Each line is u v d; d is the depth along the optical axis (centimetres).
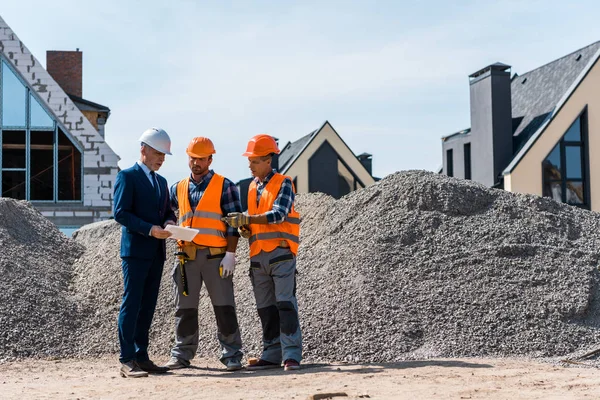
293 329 739
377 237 1016
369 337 847
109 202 2214
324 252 1054
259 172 768
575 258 1001
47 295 1024
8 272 1048
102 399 585
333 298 923
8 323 930
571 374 681
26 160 2192
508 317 877
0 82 2184
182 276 759
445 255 982
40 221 1295
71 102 2211
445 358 799
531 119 2645
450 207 1080
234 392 600
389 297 904
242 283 1039
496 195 1133
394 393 580
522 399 555
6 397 601
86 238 1432
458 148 2900
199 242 757
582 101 2478
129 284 713
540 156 2442
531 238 1036
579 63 2617
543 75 2830
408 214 1060
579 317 896
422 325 862
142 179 727
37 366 820
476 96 2686
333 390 596
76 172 2219
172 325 973
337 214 1155
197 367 786
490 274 948
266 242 755
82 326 983
